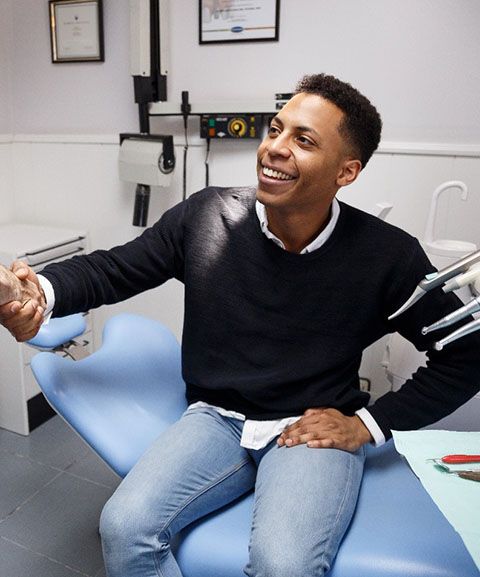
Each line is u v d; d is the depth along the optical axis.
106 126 2.27
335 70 1.92
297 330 1.17
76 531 1.62
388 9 1.81
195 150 2.13
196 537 1.02
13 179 2.46
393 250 1.15
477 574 0.88
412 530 0.98
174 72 2.12
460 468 0.90
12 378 2.04
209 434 1.17
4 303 1.03
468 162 1.83
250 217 1.22
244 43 2.00
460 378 1.15
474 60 1.76
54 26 2.21
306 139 1.05
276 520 0.94
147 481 1.03
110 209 2.34
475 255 0.70
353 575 0.91
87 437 1.18
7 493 1.77
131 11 1.96
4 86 2.36
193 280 1.23
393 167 1.92
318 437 1.09
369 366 2.11
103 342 1.49
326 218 1.17
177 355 1.51
